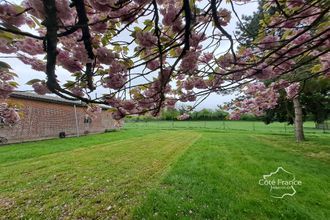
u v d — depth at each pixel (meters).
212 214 3.05
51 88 1.04
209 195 3.66
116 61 1.28
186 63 1.43
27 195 3.99
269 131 20.44
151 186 4.26
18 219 3.18
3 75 1.27
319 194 3.71
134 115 1.63
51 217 3.21
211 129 23.53
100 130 19.77
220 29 1.30
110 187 4.33
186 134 16.92
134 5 1.16
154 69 1.43
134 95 1.55
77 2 0.88
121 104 1.46
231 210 3.15
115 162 6.59
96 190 4.18
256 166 5.67
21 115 2.25
